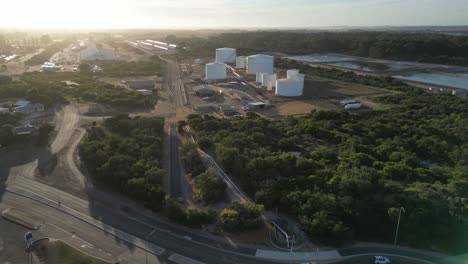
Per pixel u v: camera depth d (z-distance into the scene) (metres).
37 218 57.47
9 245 50.41
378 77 179.50
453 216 53.72
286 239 51.19
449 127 99.31
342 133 93.75
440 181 67.50
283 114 118.31
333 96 143.88
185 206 60.75
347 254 49.41
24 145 87.94
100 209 60.38
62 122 105.31
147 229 54.72
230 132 90.56
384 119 108.88
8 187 67.62
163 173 68.94
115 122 95.50
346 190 59.31
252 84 166.00
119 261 47.12
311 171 67.94
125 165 69.75
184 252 49.28
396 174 67.12
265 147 81.81
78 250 49.31
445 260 48.53
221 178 65.75
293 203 57.41
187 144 81.62
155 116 109.50
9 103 119.56
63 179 70.75
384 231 53.44
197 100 135.75
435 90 161.12
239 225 53.94
